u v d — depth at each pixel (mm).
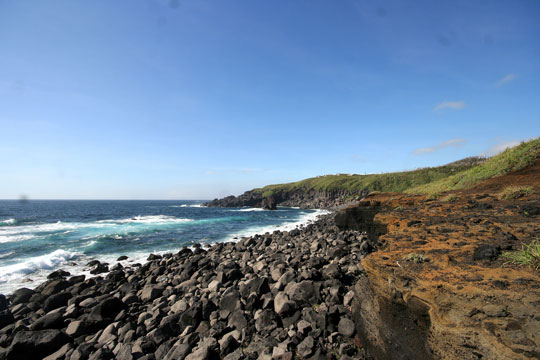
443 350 4367
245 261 17156
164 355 7512
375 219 12992
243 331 8039
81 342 8609
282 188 131375
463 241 6855
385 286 5645
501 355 3572
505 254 5473
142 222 47469
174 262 18484
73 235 30922
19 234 31469
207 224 44344
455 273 5051
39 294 12477
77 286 13484
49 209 98375
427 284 4922
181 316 8969
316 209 96375
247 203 125438
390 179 88062
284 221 50125
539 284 4125
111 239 28688
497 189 15367
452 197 14266
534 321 3551
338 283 9930
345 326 7461
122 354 7641
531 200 10953
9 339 8625
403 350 5191
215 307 9672
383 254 6598
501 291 4129
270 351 6992
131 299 11664
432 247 6648
